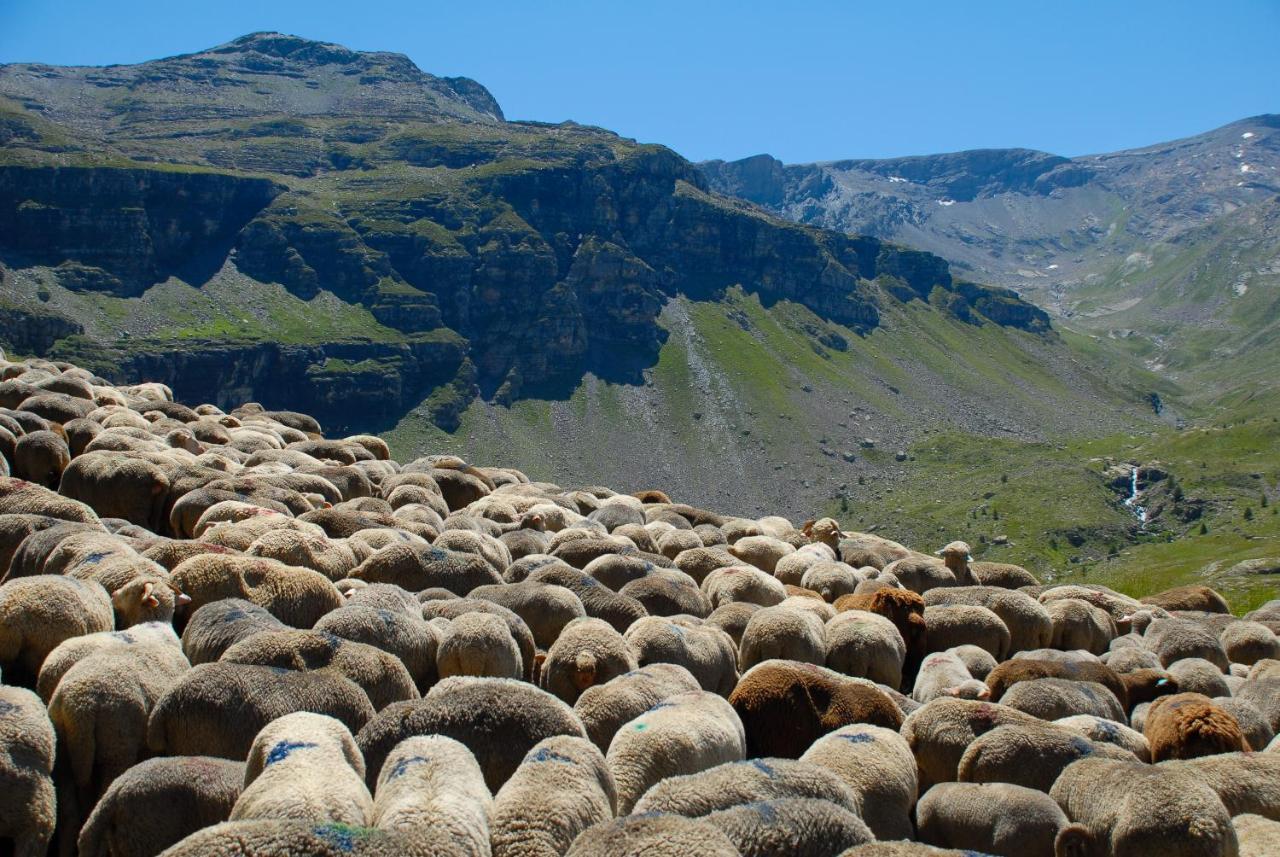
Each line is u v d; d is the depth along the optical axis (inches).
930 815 838.5
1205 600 1749.5
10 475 1667.1
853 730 885.2
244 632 928.3
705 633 1134.4
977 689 1073.5
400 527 1513.3
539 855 630.5
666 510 2143.2
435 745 718.5
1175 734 952.9
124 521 1355.8
